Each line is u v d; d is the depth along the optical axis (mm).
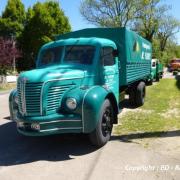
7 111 7867
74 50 5109
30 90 4191
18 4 29266
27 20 29438
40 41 28078
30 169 3867
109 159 4098
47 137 5207
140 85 7785
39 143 4922
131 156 4168
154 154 4219
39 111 4188
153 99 9148
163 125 5723
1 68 15305
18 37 28906
